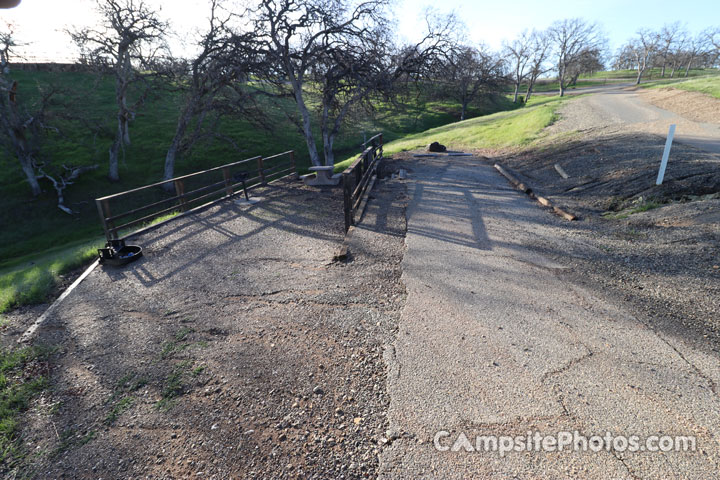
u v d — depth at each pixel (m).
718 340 3.25
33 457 2.41
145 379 3.05
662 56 76.31
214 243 6.23
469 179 11.31
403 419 2.52
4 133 21.72
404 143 24.22
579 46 59.56
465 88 45.84
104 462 2.35
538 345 3.27
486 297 4.13
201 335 3.63
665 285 4.26
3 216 20.97
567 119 19.97
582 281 4.50
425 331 3.50
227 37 18.08
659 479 2.05
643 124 15.54
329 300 4.17
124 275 5.10
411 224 6.81
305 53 17.81
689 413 2.49
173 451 2.40
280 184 11.56
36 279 5.20
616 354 3.12
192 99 20.95
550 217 7.32
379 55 17.09
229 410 2.70
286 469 2.23
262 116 23.52
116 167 24.75
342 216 7.68
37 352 3.44
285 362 3.18
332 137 19.50
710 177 7.30
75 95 24.55
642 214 6.75
